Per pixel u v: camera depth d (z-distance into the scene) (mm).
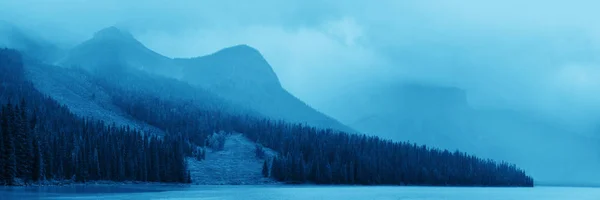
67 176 174375
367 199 155375
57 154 172125
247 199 143375
